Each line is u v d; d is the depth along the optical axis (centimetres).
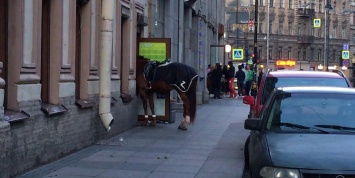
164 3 2091
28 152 909
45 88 1037
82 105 1150
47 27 1043
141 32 1717
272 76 1160
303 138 694
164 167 1012
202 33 3259
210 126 1691
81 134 1168
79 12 1209
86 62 1215
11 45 882
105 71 1252
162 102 1638
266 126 762
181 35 2364
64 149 1074
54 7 1044
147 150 1200
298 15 8412
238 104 2645
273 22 8175
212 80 3088
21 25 888
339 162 610
